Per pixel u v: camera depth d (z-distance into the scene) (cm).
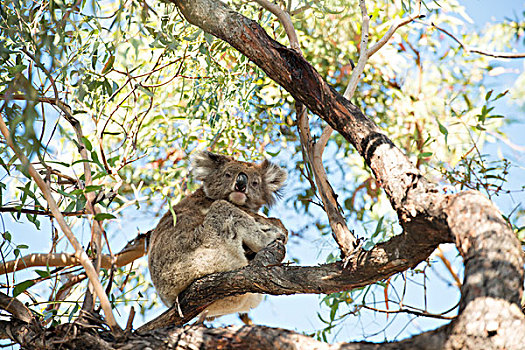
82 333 494
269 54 520
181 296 632
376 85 1077
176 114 934
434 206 406
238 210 741
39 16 618
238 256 723
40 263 721
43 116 577
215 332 456
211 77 780
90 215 602
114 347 477
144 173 963
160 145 892
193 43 728
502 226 371
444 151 855
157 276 739
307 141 591
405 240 436
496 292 347
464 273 369
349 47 1027
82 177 630
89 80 631
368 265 465
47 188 516
